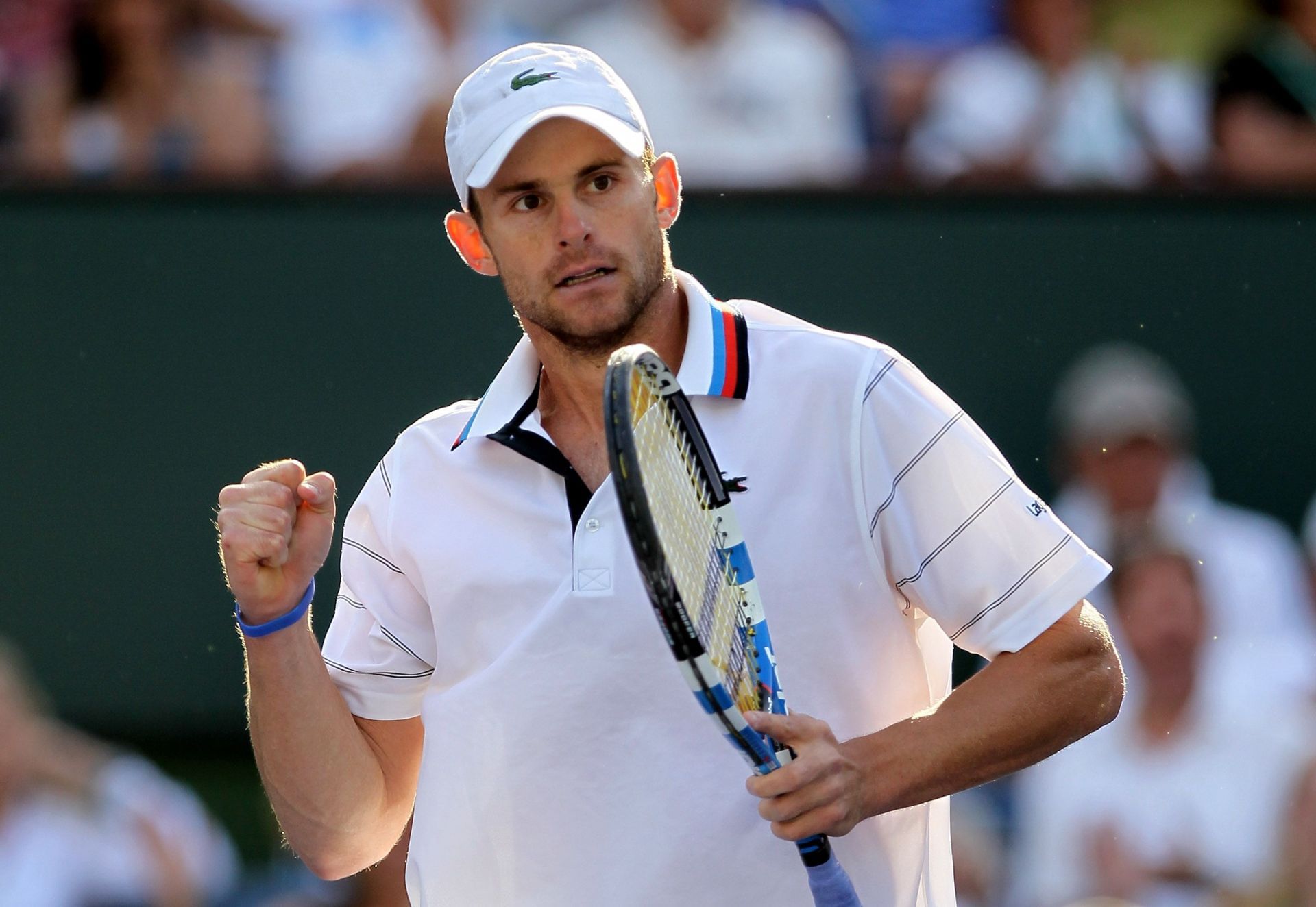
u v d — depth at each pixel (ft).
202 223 67.10
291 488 29.50
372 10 73.41
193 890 66.64
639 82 73.10
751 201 66.74
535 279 28.68
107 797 66.74
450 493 30.09
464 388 66.59
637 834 27.96
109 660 67.41
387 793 32.09
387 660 31.50
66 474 67.36
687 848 27.78
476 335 66.64
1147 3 73.61
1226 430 67.10
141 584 67.26
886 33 74.33
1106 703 28.30
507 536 29.30
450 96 73.15
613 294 28.43
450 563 29.50
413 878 30.32
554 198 28.50
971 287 66.85
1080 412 66.54
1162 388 66.80
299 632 29.86
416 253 66.74
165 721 67.41
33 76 71.67
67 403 67.31
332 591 65.92
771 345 29.35
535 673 28.50
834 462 28.40
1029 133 72.84
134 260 67.21
